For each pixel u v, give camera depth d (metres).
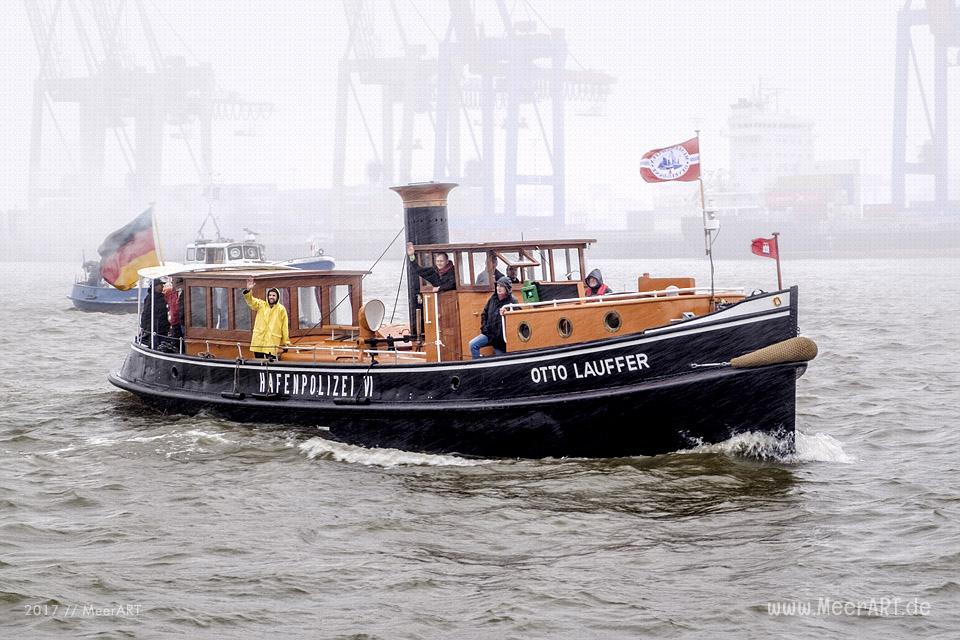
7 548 27.16
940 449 37.50
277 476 33.25
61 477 34.31
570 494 30.36
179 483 32.94
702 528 27.86
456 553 26.47
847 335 82.00
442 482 32.00
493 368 33.06
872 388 52.19
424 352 37.00
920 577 24.39
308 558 26.25
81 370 62.88
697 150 32.56
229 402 39.06
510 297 33.84
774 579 24.47
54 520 29.59
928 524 27.97
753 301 30.58
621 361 31.53
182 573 25.25
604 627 22.12
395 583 24.48
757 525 28.03
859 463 35.06
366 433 35.72
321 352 38.47
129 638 21.77
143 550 26.94
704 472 31.70
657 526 28.03
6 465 35.81
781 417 31.70
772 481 31.34
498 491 30.95
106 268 53.50
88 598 23.77
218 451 36.22
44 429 42.12
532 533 27.75
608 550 26.44
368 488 31.73
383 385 35.12
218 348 40.69
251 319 39.44
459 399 33.66
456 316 35.28
